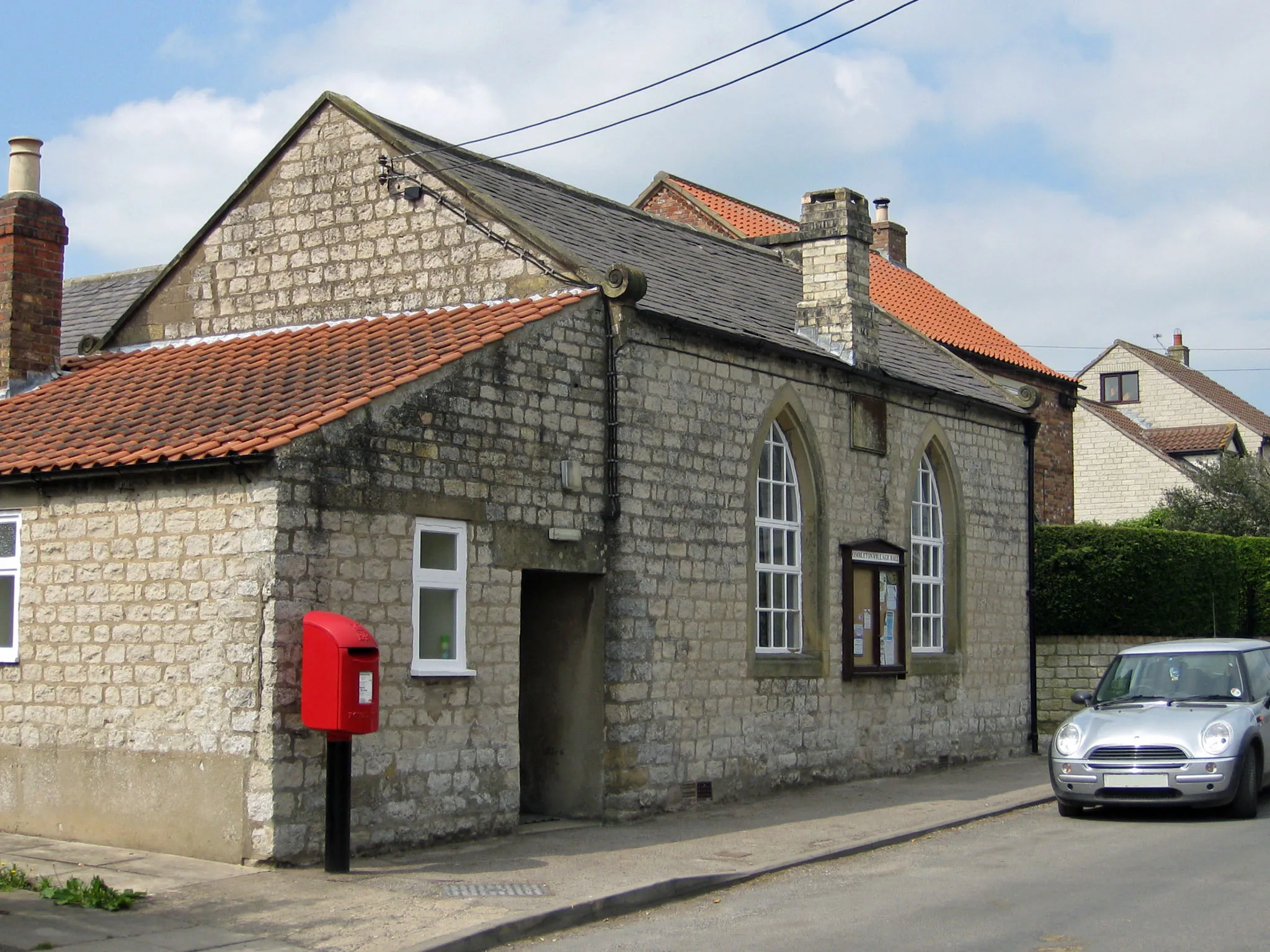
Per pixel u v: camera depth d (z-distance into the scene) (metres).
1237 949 8.62
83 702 12.38
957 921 9.67
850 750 18.17
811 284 19.03
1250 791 14.02
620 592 14.63
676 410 15.58
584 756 14.57
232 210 17.20
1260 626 27.12
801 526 17.86
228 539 11.51
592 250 16.31
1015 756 22.11
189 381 14.49
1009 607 22.30
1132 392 51.78
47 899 9.72
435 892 10.34
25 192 16.89
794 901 10.62
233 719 11.32
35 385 16.66
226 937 8.94
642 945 9.20
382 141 16.06
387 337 14.30
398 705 12.16
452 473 12.82
